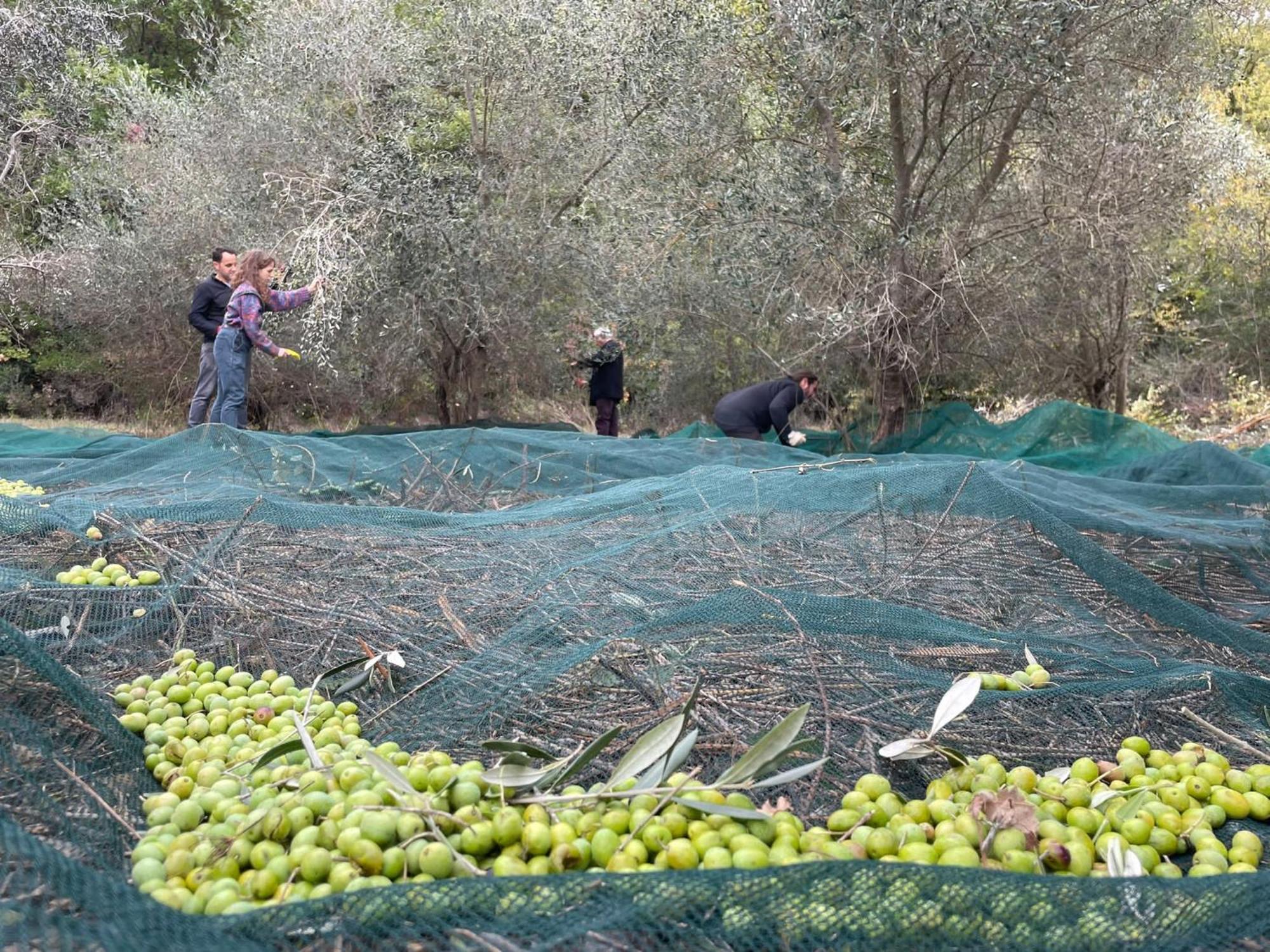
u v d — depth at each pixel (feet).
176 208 39.81
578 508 13.66
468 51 36.58
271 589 11.75
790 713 8.55
